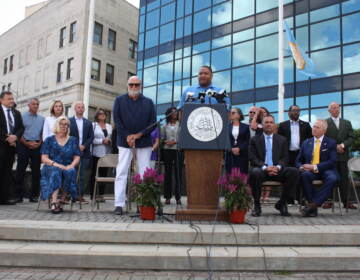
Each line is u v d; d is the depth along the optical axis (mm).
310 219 4965
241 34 19297
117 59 27844
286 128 6828
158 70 23188
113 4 27578
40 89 28703
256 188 5359
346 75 15797
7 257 3473
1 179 6465
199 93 4617
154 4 23891
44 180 5594
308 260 3424
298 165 5863
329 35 16406
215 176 4578
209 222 4395
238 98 19125
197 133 4512
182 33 22047
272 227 4004
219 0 20422
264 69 18234
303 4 17297
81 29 25547
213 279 3232
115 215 5094
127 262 3424
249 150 5750
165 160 7078
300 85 17047
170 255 3426
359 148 11742
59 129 5824
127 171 5285
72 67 25922
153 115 5359
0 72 34844
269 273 3402
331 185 5258
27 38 31203
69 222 4105
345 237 3758
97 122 7816
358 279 3260
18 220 4230
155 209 4645
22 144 7043
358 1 15602
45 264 3451
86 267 3434
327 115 16188
